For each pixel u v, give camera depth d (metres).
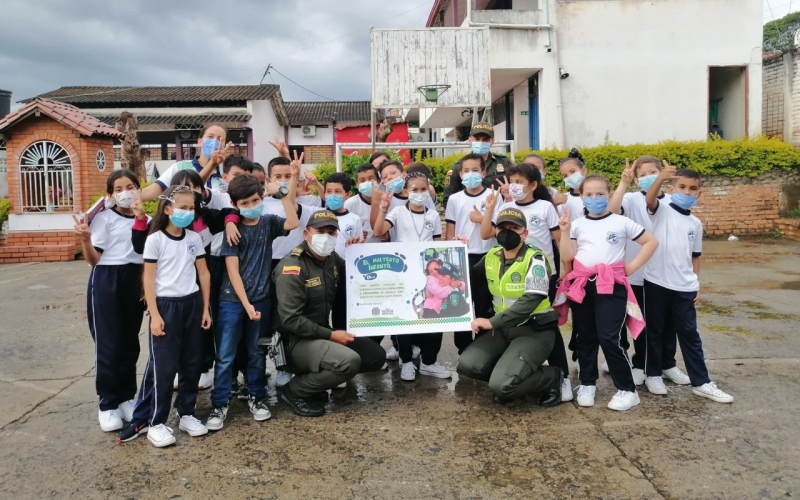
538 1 12.87
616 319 3.83
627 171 4.12
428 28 11.76
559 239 4.32
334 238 3.80
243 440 3.49
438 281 4.24
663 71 12.95
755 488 2.83
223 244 3.76
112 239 3.64
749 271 8.53
